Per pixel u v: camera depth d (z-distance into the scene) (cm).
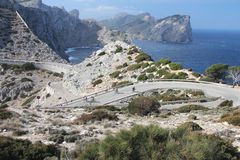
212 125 2925
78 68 10656
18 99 11038
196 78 7644
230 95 5997
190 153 1409
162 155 1383
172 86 6875
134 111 4166
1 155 1762
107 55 10512
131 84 7738
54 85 10488
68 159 1720
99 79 9269
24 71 13188
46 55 17125
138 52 10375
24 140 2012
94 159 1453
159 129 1487
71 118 3600
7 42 17262
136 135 1427
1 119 3145
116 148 1394
